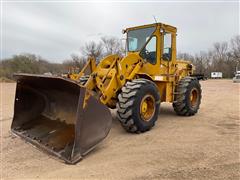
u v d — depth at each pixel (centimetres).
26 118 480
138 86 487
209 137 496
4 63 3434
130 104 473
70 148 374
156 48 607
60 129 426
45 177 327
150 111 529
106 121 411
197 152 410
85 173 337
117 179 319
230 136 502
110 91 485
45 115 471
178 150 420
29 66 3469
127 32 681
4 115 748
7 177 328
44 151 390
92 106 385
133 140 474
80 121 365
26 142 427
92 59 550
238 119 668
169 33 654
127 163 368
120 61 518
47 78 397
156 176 326
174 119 665
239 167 352
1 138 488
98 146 441
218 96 1250
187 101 679
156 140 475
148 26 632
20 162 374
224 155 396
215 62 5875
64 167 355
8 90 1662
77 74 541
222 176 324
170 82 657
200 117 693
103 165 362
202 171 339
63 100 444
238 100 1073
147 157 390
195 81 713
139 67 557
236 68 5503
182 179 317
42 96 478
